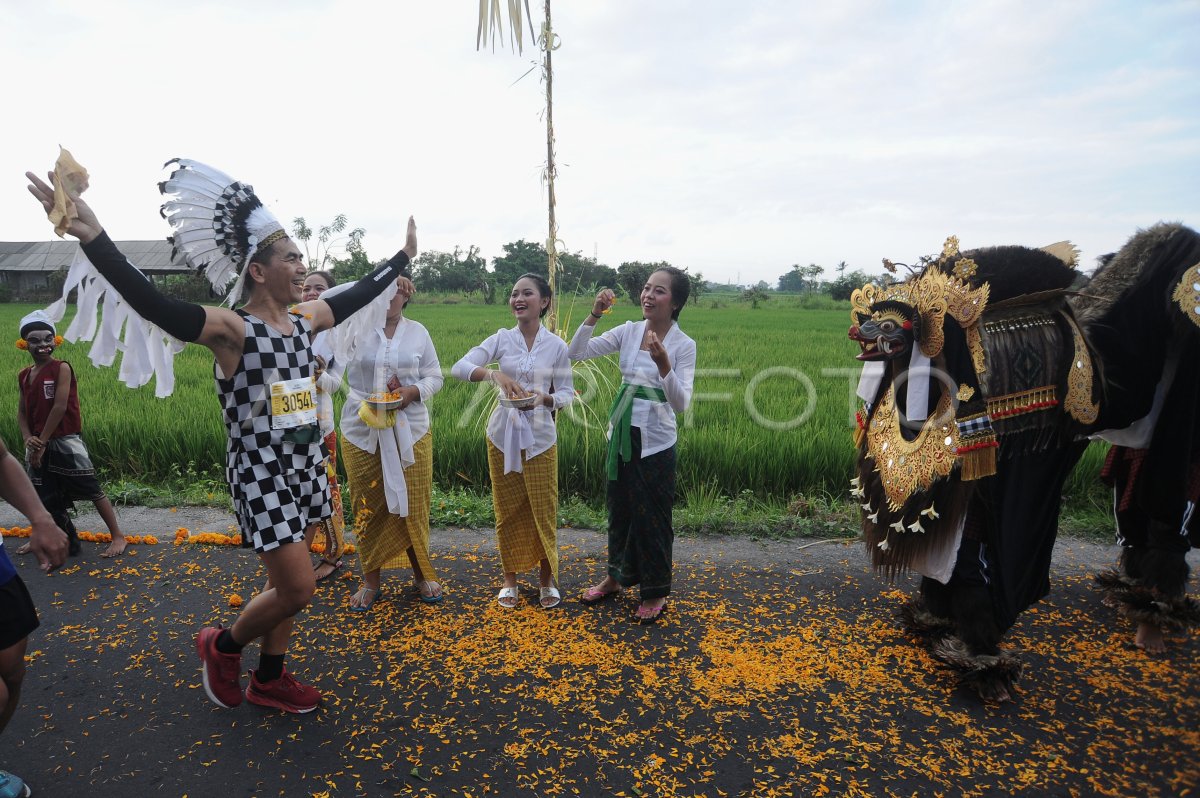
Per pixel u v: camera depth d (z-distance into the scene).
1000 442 3.20
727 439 6.43
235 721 2.98
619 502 3.92
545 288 4.02
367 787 2.58
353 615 3.98
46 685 3.25
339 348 3.65
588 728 2.92
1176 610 3.47
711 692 3.16
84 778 2.62
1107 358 3.43
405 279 4.05
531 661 3.45
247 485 2.78
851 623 3.84
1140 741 2.81
